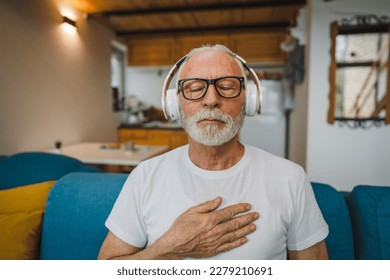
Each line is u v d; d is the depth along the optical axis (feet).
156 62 13.25
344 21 7.22
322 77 7.56
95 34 10.62
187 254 2.42
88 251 3.27
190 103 2.53
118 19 10.55
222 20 10.91
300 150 9.71
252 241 2.40
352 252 2.99
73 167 5.02
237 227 2.38
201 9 9.34
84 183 3.51
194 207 2.43
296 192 2.56
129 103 13.83
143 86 14.71
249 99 2.61
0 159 5.41
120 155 6.84
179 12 9.55
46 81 7.82
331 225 3.02
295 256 2.60
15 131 6.74
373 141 7.44
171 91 2.70
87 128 10.11
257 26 11.40
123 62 14.39
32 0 7.23
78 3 8.97
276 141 12.78
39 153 5.24
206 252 2.40
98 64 10.89
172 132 11.98
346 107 7.45
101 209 3.31
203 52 2.62
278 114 12.68
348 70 7.31
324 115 7.66
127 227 2.71
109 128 11.89
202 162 2.72
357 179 7.64
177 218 2.44
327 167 7.79
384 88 7.18
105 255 2.72
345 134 7.58
